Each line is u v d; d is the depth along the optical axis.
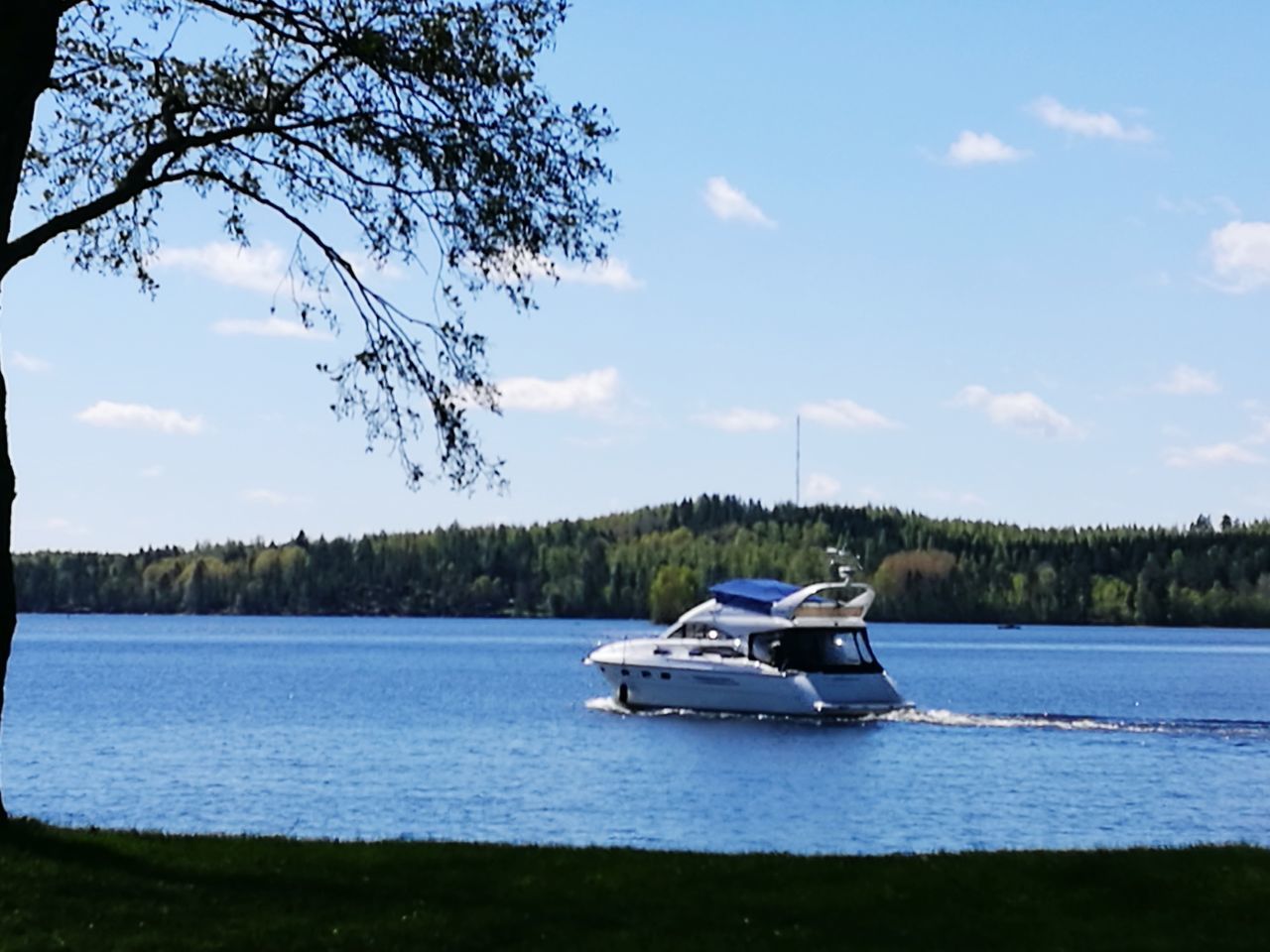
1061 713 76.69
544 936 15.34
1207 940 15.88
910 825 37.09
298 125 20.25
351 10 20.36
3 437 17.80
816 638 60.47
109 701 82.38
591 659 65.19
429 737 58.88
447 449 21.44
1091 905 17.16
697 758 50.16
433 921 15.57
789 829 36.53
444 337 21.33
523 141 20.98
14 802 41.34
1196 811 39.34
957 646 192.12
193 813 39.22
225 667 123.31
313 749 55.03
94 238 22.17
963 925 16.30
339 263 20.92
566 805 40.22
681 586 193.00
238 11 19.92
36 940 14.34
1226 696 91.88
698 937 15.50
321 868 17.86
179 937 14.73
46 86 19.84
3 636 17.75
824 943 15.47
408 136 20.47
